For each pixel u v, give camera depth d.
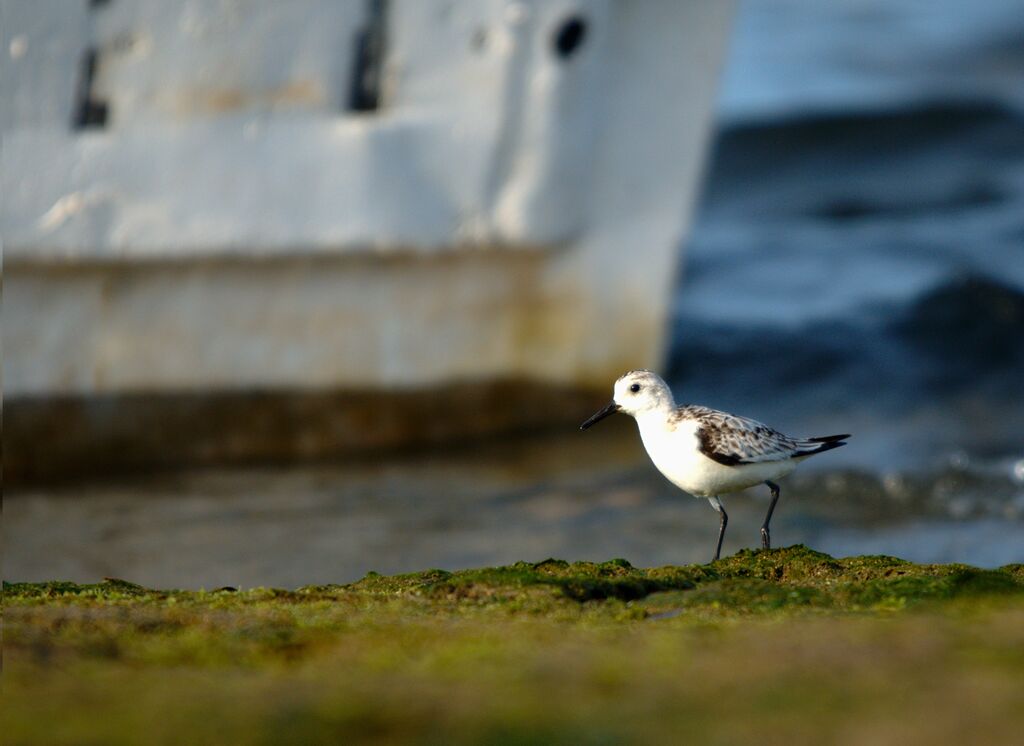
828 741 4.73
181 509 16.25
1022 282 24.58
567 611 7.38
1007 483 16.66
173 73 16.09
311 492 17.02
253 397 17.70
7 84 15.45
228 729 5.04
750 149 34.53
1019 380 20.77
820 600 7.51
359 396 18.27
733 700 5.25
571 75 17.73
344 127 16.89
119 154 16.05
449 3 17.12
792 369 21.59
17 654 6.32
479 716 5.14
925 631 6.36
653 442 10.23
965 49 42.88
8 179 15.61
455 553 14.62
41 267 16.06
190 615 7.32
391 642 6.64
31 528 15.43
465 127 17.48
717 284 25.88
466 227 17.78
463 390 18.91
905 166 33.31
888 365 21.44
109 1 15.71
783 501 16.33
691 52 18.92
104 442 17.16
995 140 34.41
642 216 19.23
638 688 5.47
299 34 16.55
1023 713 4.96
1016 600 7.29
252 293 17.28
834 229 29.56
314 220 16.95
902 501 16.16
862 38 44.78
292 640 6.71
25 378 16.48
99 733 5.04
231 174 16.53
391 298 18.02
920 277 25.52
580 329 19.27
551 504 16.53
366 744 4.87
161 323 17.00
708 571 8.55
